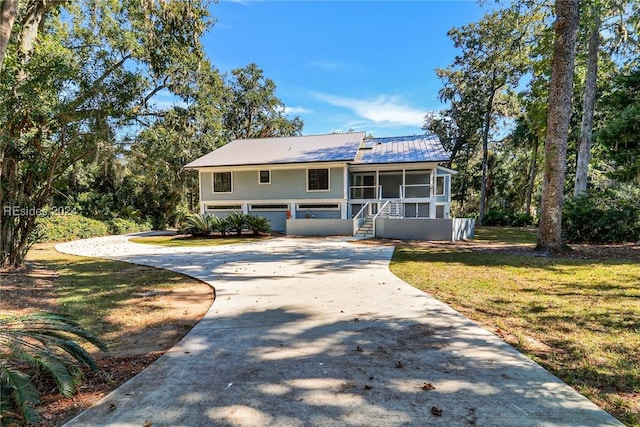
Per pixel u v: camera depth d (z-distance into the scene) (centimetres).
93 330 423
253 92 3297
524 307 481
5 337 289
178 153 2056
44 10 898
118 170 1577
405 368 300
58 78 830
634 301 497
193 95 1927
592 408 235
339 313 469
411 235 1563
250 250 1245
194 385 277
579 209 1282
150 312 500
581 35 1481
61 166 969
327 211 1984
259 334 395
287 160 1917
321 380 282
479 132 3100
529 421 221
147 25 1248
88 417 234
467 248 1207
